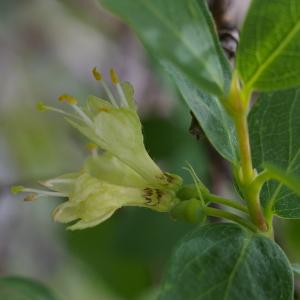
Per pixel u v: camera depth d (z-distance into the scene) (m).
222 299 0.11
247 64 0.11
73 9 0.28
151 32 0.10
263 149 0.13
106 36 0.28
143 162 0.13
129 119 0.12
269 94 0.13
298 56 0.11
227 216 0.12
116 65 0.26
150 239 0.21
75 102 0.13
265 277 0.12
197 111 0.12
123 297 0.23
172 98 0.21
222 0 0.15
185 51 0.11
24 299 0.17
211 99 0.12
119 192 0.13
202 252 0.12
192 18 0.11
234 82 0.12
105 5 0.10
